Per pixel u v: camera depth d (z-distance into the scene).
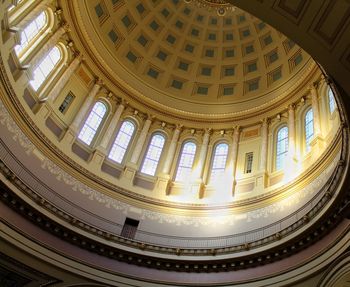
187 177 23.11
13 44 18.42
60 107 22.11
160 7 27.25
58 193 19.28
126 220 20.52
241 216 19.70
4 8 17.56
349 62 10.73
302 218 15.53
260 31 26.69
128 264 18.36
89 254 18.11
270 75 25.67
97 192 20.77
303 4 10.41
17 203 16.67
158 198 21.78
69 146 21.23
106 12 25.20
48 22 21.88
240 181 21.83
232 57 27.45
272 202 19.16
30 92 20.06
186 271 17.98
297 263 15.39
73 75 23.52
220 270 17.53
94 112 23.92
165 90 26.62
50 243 17.42
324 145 18.75
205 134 24.92
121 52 26.02
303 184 18.16
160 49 27.50
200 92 26.95
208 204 21.03
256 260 16.73
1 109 17.42
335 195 13.74
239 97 26.08
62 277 17.41
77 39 23.69
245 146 23.66
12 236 16.33
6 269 17.41
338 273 13.53
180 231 20.14
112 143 23.56
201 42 27.80
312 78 22.20
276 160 21.72
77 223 18.16
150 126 25.22
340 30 10.46
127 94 25.50
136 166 22.92
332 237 14.31
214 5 27.14
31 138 19.03
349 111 11.69
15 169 17.73
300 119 21.97
